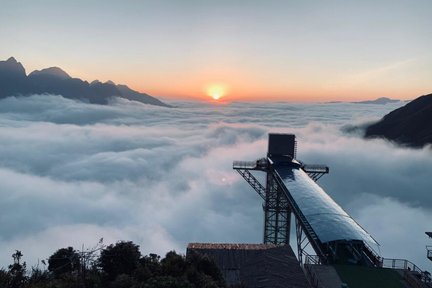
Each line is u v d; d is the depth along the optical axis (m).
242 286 30.33
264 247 38.97
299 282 32.19
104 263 29.56
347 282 34.12
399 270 37.03
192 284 25.62
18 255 30.64
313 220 42.31
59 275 28.84
